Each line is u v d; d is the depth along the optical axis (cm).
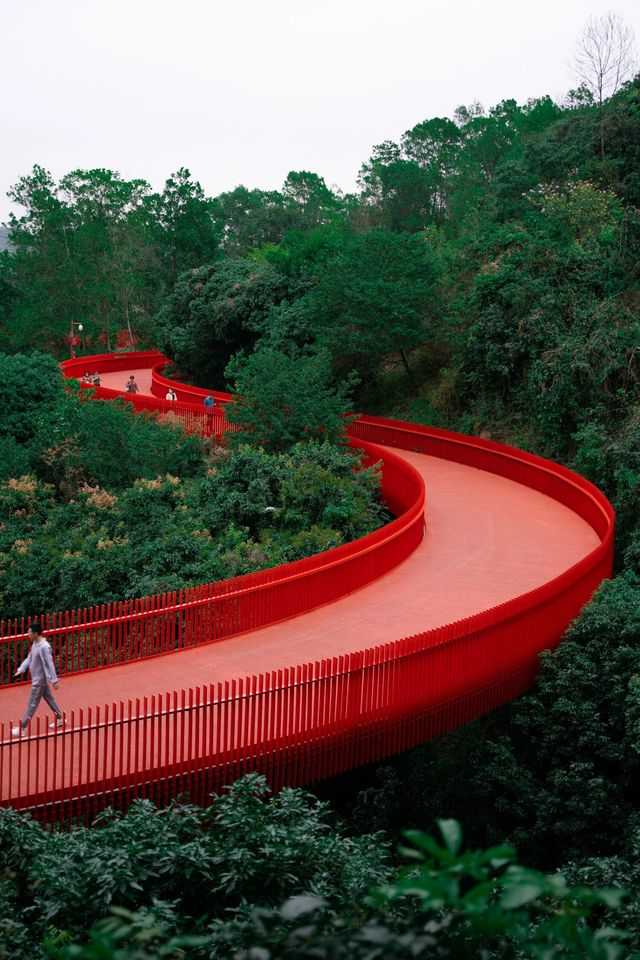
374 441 3969
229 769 1220
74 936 805
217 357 5559
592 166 4288
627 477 2661
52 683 1295
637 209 3891
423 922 396
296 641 1712
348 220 7838
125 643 1644
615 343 3170
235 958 364
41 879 858
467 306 3909
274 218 10756
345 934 383
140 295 8869
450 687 1484
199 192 8412
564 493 2889
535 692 1753
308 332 4509
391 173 7756
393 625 1795
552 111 6794
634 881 1005
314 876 868
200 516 2692
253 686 1240
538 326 3425
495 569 2195
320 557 1942
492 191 5016
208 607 1714
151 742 1158
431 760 1917
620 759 1555
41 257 8875
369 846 950
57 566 2361
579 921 795
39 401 3662
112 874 846
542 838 1602
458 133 8650
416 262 4256
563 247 3619
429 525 2636
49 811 1097
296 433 3284
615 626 1705
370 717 1362
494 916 325
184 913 859
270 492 2719
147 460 3173
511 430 3600
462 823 1745
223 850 889
